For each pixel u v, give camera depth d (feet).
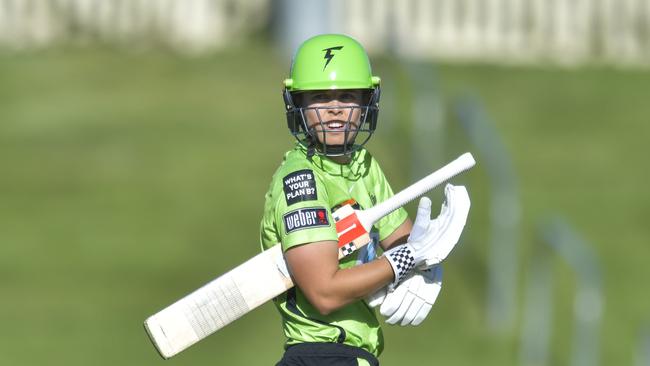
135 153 157.69
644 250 141.49
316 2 189.67
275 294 59.00
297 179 59.41
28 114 170.91
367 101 61.00
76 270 129.80
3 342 116.37
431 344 118.73
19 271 128.77
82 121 168.25
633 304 131.13
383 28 200.44
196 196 146.20
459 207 59.52
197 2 204.54
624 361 123.13
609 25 207.72
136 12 204.03
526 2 206.08
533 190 153.89
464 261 132.67
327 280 57.57
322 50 59.98
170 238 135.85
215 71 186.50
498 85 187.32
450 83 183.32
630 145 169.78
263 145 160.56
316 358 60.03
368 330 60.80
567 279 133.69
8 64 189.57
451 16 204.44
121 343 117.80
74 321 120.26
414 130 156.04
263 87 179.93
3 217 141.08
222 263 130.62
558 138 170.40
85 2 203.10
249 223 139.64
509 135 169.68
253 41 202.18
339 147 60.49
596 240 143.13
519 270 132.98
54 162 155.63
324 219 58.44
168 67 188.75
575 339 123.95
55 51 197.06
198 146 159.94
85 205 144.05
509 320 124.16
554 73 195.72
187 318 58.85
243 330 119.75
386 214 59.62
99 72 186.70
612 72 199.00
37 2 201.67
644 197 154.40
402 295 59.16
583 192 154.10
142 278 127.85
